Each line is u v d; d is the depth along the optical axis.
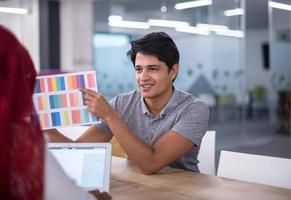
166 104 1.54
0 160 0.54
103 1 6.94
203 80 8.66
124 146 1.32
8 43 0.56
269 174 1.42
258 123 7.85
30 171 0.55
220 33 8.41
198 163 1.70
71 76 1.29
